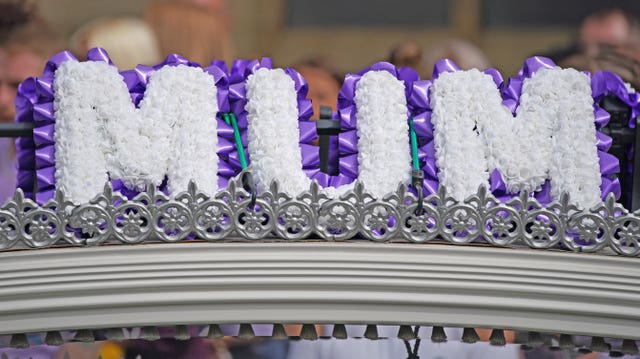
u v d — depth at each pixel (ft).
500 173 13.28
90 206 12.85
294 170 13.24
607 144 13.39
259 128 13.30
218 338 12.93
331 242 12.90
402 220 12.91
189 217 12.87
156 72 13.43
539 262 12.87
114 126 13.21
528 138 13.30
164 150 13.24
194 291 12.75
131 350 12.92
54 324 12.74
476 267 12.81
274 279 12.73
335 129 13.47
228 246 12.85
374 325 12.97
